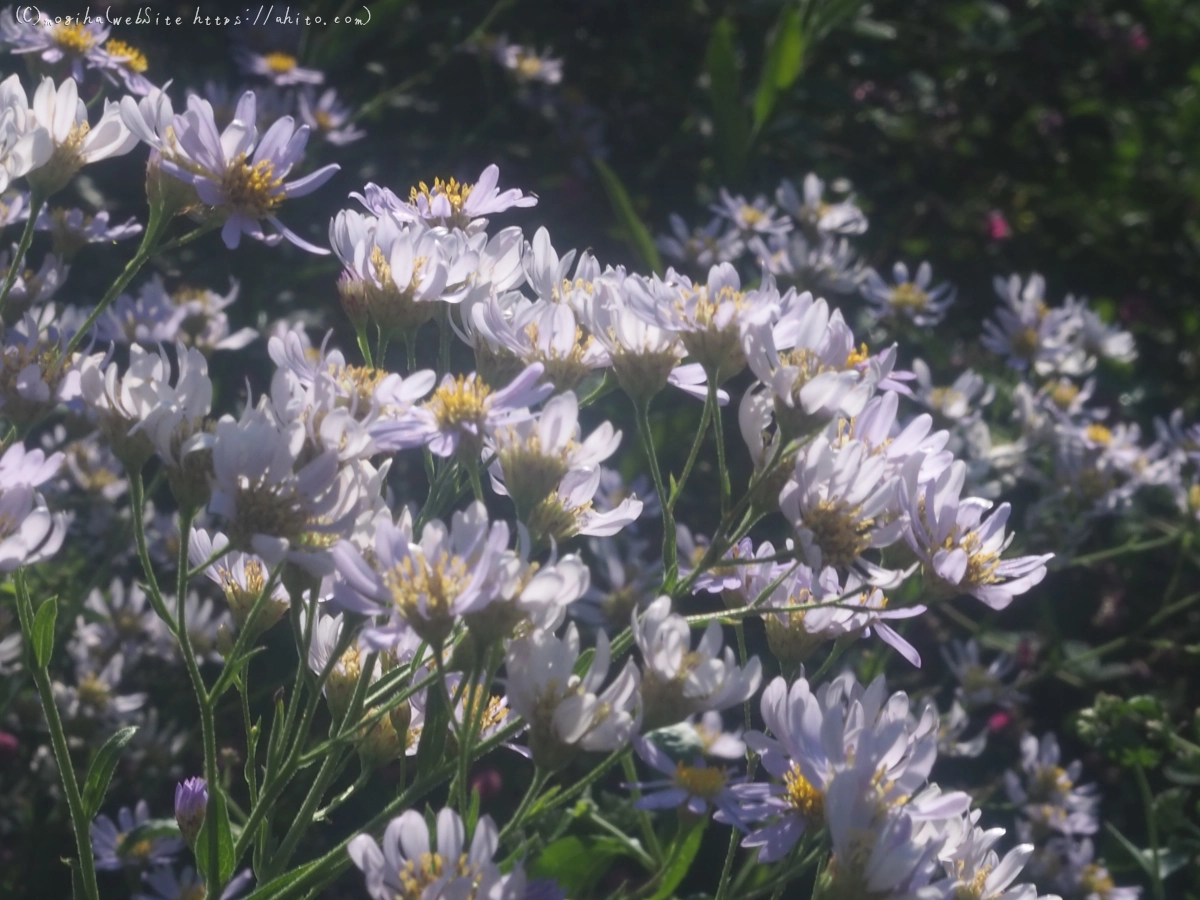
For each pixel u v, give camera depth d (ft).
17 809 11.46
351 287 6.47
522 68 18.66
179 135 6.43
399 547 4.94
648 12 20.85
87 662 12.06
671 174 19.16
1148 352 20.66
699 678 5.12
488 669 5.00
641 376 6.15
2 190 6.20
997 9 22.47
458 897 4.37
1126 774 14.19
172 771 11.85
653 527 14.06
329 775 5.63
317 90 17.44
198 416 5.30
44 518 4.97
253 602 5.94
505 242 6.68
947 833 5.92
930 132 22.39
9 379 5.92
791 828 5.49
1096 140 24.16
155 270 14.26
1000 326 16.63
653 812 8.93
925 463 6.21
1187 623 15.88
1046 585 15.60
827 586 6.44
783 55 16.15
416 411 5.63
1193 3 25.54
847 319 15.99
